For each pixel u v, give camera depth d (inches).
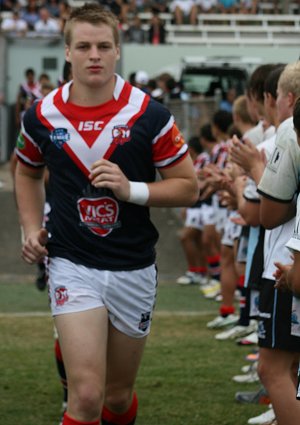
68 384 421.1
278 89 476.7
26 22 2306.8
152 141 441.1
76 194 438.9
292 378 478.0
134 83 1550.2
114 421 465.1
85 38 432.8
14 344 791.1
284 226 458.9
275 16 2664.9
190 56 2416.3
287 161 435.8
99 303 433.1
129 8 2559.1
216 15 2637.8
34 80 1807.3
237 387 650.8
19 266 1259.8
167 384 658.8
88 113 438.3
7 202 1518.2
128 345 447.2
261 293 464.4
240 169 563.2
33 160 460.1
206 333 844.6
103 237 437.7
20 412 590.9
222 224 1022.4
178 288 1122.7
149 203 438.3
